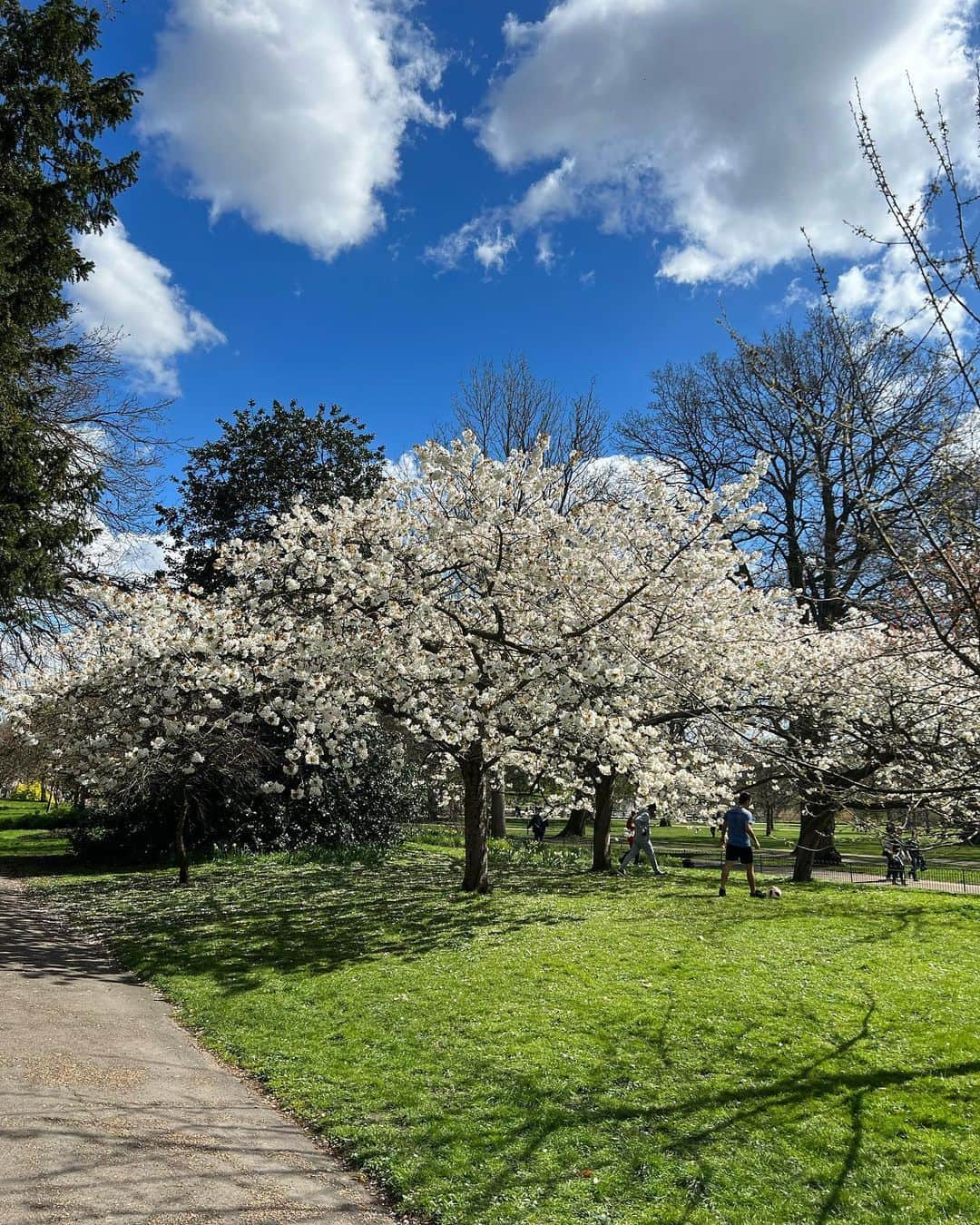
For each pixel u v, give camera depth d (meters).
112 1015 7.26
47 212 11.83
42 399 14.24
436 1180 4.46
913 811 5.47
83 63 12.44
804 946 9.93
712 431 25.16
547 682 11.21
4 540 10.48
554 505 15.20
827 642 14.77
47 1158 4.34
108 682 14.07
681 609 12.70
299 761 18.83
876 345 4.40
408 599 11.48
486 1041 6.52
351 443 28.09
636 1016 7.10
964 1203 4.31
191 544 26.94
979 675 4.24
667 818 18.44
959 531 4.14
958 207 3.85
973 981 8.43
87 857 19.42
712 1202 4.29
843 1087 5.73
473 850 13.49
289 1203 4.17
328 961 9.06
